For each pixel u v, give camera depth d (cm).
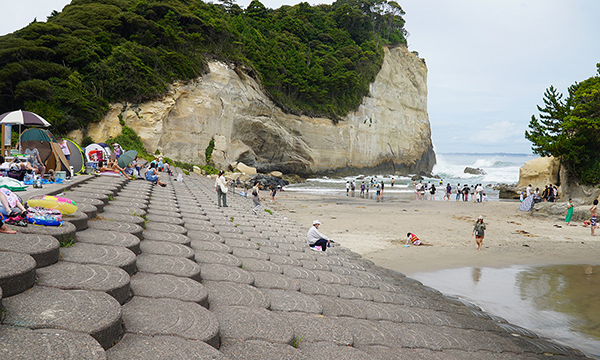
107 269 445
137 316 374
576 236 1950
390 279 1030
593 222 2002
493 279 1162
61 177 1240
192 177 3859
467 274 1216
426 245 1639
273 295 582
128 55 4362
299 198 3875
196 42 5338
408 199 4047
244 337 391
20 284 349
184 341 331
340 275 893
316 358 382
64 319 305
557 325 806
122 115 4291
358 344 477
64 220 611
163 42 5031
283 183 5909
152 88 4469
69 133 3828
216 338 361
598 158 3259
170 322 367
